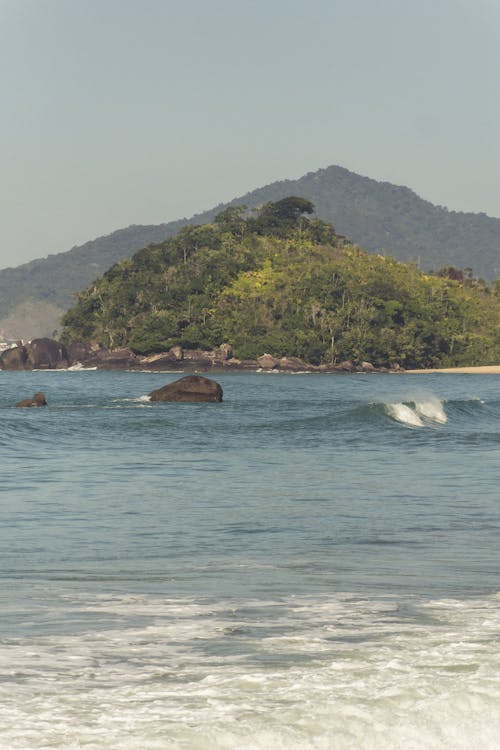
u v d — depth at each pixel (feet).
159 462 200.34
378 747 39.93
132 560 92.79
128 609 68.74
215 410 424.87
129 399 513.45
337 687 47.62
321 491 153.79
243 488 157.38
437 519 123.54
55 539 105.81
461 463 202.18
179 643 58.18
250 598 73.31
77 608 68.95
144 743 39.52
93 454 217.56
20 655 54.85
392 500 142.72
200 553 97.50
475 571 87.04
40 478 170.09
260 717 42.75
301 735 40.57
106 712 43.80
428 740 40.73
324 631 61.46
